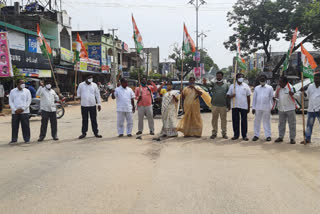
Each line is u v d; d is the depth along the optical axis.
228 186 4.84
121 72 51.78
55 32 29.95
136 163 6.24
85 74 35.31
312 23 23.58
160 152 7.24
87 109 9.27
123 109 9.42
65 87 30.06
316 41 26.69
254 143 8.26
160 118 14.59
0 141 8.99
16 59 20.95
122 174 5.48
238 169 5.75
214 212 3.89
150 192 4.59
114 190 4.68
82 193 4.57
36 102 13.94
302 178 5.20
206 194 4.50
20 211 3.96
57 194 4.54
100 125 12.16
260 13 27.33
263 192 4.57
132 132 10.48
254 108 8.73
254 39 30.47
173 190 4.67
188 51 9.95
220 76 8.98
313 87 8.09
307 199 4.30
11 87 21.00
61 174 5.53
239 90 8.70
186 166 5.99
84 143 8.45
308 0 25.44
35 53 23.30
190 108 9.12
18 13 29.30
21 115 8.65
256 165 6.02
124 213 3.87
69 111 18.77
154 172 5.61
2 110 17.08
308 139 8.20
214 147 7.76
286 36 26.78
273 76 30.42
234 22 30.02
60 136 9.71
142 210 3.96
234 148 7.61
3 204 4.20
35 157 6.86
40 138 8.94
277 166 5.94
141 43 9.87
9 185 4.96
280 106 8.30
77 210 3.97
